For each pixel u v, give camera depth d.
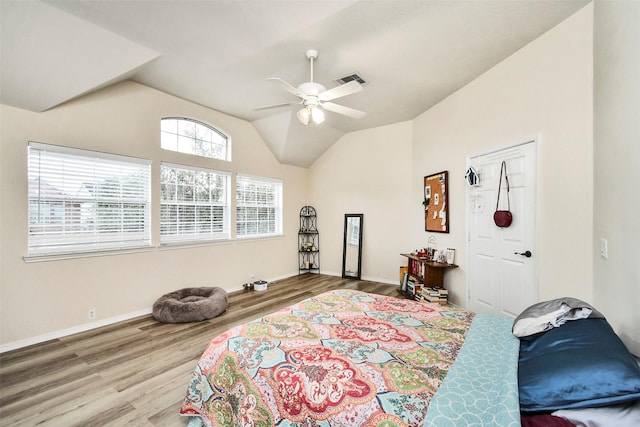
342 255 5.65
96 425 1.63
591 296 2.05
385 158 5.12
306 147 5.38
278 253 5.41
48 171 2.77
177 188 3.87
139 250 3.39
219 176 4.44
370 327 1.69
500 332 1.54
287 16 2.23
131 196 3.36
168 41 2.58
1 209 2.51
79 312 2.93
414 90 3.62
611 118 1.61
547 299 2.42
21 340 2.59
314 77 3.25
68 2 2.09
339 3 2.08
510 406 0.89
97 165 3.09
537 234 2.50
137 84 3.37
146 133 3.46
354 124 5.05
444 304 3.65
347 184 5.57
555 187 2.34
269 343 1.49
